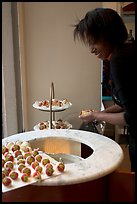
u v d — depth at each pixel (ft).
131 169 3.96
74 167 3.52
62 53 10.14
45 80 10.39
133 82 3.46
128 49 3.58
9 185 3.12
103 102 8.20
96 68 10.09
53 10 9.84
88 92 10.29
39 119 10.47
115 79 3.59
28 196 3.16
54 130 5.37
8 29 8.75
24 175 3.25
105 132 6.18
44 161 3.67
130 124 3.68
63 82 10.36
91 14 3.74
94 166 3.54
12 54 9.10
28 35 10.11
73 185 3.22
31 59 10.28
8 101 8.96
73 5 9.70
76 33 4.04
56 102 7.80
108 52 3.87
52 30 10.02
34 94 10.50
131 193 3.42
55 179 3.20
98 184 3.39
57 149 4.95
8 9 8.65
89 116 4.35
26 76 10.38
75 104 10.39
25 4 9.83
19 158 3.86
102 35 3.69
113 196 3.47
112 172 3.51
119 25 3.74
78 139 4.78
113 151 4.11
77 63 10.16
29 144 4.47
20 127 10.02
